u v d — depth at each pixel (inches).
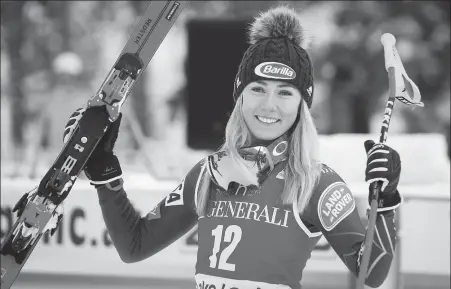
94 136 276.1
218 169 284.2
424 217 557.6
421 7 1159.0
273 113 280.7
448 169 623.8
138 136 622.5
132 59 279.0
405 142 607.5
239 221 276.5
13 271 277.3
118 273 579.8
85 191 569.3
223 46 699.4
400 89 287.3
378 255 268.2
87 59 1237.1
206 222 284.7
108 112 277.9
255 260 271.9
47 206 275.9
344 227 274.5
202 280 280.1
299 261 275.9
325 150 596.7
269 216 274.5
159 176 614.5
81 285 604.4
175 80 1473.9
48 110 873.5
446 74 1162.6
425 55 1159.6
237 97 292.8
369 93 1136.8
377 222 268.4
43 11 1246.9
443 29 1162.6
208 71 701.9
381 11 1164.5
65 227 575.5
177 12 282.2
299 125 283.7
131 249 301.9
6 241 277.3
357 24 1147.3
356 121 1150.3
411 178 601.3
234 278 273.0
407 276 559.2
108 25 1342.3
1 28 1238.3
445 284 557.0
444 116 1159.6
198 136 708.0
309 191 273.0
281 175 279.0
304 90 285.1
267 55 284.2
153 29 282.0
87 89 908.0
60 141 871.1
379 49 1138.0
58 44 1238.9
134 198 560.1
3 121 1218.6
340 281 607.5
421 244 557.9
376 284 271.7
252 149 280.4
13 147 1195.3
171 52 1496.1
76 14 1259.8
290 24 292.4
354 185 574.6
